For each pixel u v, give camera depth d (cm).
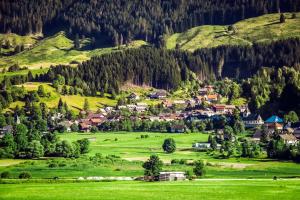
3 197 17062
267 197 17225
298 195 17562
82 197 17125
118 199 16812
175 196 17375
